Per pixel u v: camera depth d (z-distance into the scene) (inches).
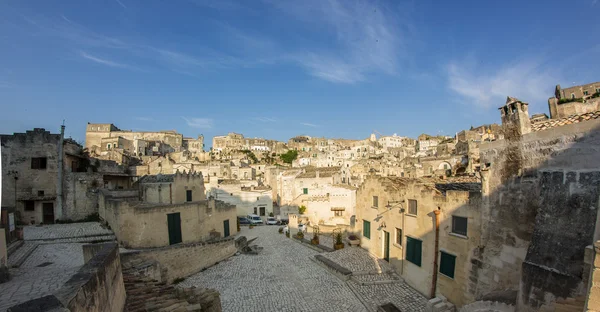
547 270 401.1
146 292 512.7
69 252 845.2
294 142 6894.7
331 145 6441.9
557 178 444.8
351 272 878.4
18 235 847.7
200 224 1245.7
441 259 690.2
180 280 942.4
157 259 899.4
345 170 2269.9
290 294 799.7
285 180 2415.1
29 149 1274.6
